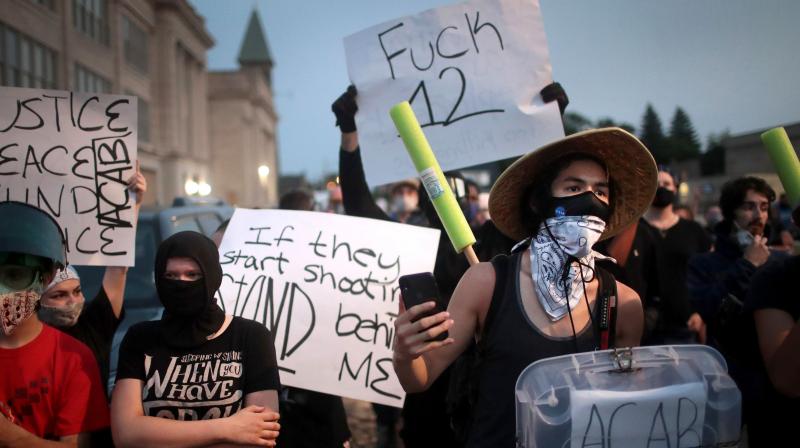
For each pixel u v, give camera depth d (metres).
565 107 3.07
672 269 4.23
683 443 1.52
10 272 2.09
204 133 47.69
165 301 2.18
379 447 4.80
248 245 3.12
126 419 2.09
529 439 1.56
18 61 19.25
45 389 2.20
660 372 1.57
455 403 2.04
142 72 33.50
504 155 3.04
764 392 2.45
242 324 2.30
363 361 2.92
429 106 3.16
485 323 1.88
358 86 3.28
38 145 2.83
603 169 1.95
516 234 2.20
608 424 1.51
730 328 2.60
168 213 5.11
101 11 27.23
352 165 3.46
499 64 3.09
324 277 3.02
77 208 2.85
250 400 2.21
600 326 1.82
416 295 1.67
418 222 5.71
